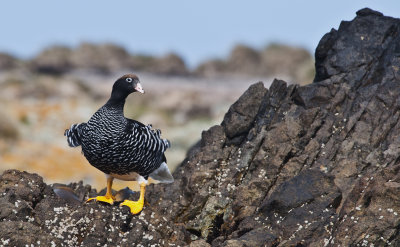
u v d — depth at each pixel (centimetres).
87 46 11556
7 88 6469
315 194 1105
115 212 1126
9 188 1127
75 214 1088
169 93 7212
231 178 1269
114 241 1063
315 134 1305
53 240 1008
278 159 1248
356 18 1516
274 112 1409
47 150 4028
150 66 11644
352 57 1447
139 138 1141
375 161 1199
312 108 1352
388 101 1309
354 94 1370
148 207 1182
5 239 971
